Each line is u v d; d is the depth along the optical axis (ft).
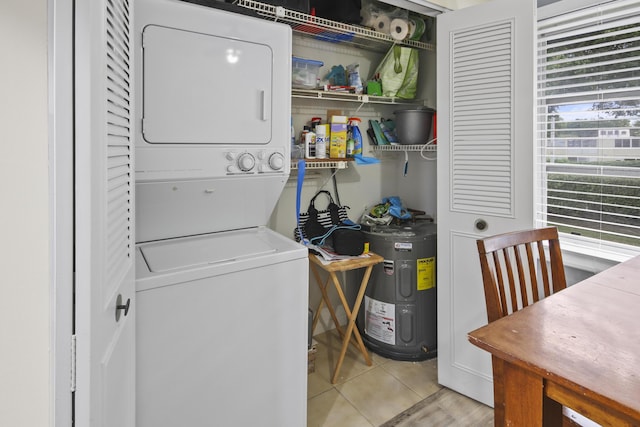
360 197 9.53
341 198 9.23
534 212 5.98
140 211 5.09
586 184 6.61
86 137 2.15
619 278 4.45
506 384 3.16
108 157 2.66
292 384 5.40
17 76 1.98
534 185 5.94
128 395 3.59
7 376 2.07
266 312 5.06
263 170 5.49
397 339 8.13
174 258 4.83
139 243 5.33
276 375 5.23
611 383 2.55
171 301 4.32
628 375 2.64
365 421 6.36
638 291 4.07
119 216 3.11
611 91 6.12
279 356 5.23
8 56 1.96
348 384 7.37
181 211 5.38
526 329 3.32
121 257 3.21
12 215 2.01
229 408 4.85
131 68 3.64
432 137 8.53
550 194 7.18
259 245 5.52
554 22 6.73
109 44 2.69
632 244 6.12
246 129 5.30
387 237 7.97
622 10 5.89
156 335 4.25
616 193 6.22
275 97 5.53
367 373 7.73
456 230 6.89
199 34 4.83
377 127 9.25
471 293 6.78
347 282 9.66
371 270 8.00
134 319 3.88
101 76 2.37
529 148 5.93
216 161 5.08
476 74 6.42
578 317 3.51
